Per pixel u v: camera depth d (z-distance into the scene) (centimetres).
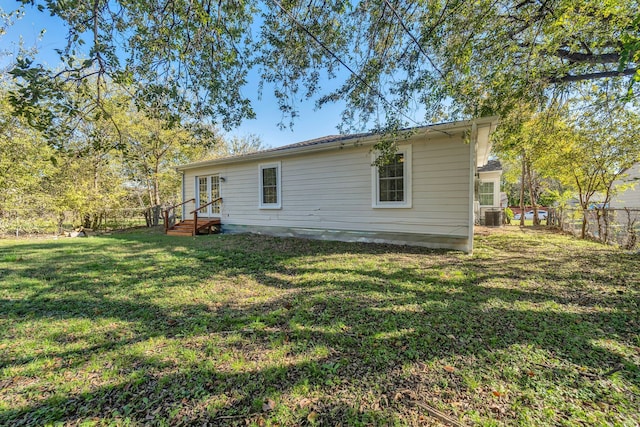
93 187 1380
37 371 216
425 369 210
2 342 260
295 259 583
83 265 554
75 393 191
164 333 276
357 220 786
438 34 444
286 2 375
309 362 222
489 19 487
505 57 541
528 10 489
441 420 163
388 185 739
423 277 439
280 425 162
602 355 224
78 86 303
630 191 1520
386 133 523
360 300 349
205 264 555
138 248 744
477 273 458
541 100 586
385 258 575
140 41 319
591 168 895
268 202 971
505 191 2772
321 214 848
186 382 201
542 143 834
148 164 1491
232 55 388
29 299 371
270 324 292
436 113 536
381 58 470
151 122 1428
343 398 183
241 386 196
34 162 1072
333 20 418
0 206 1048
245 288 412
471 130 584
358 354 232
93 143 358
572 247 693
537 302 336
